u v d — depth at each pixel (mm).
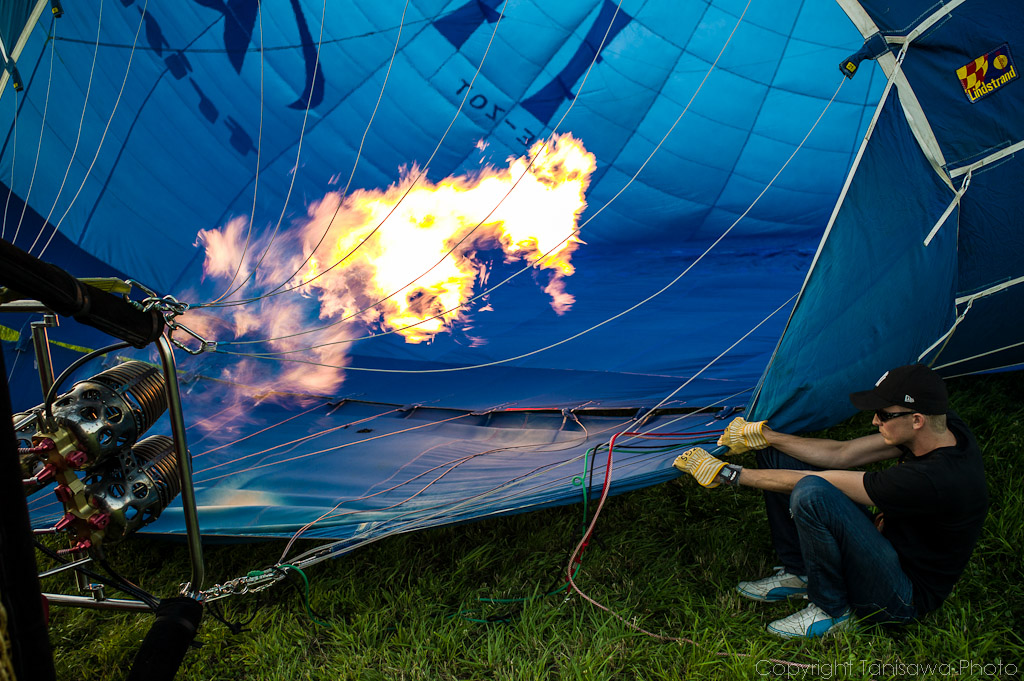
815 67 6270
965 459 2045
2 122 5324
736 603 2473
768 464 2553
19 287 1311
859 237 2752
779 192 6828
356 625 2492
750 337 4348
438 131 6555
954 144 2705
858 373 2701
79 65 5457
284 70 6016
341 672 2305
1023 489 2818
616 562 2729
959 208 2768
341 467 3318
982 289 2896
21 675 1061
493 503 2688
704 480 2432
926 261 2781
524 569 2730
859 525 2105
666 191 6910
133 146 5730
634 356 4266
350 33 6043
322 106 6215
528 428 3588
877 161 2771
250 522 2879
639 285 5574
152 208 5730
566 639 2357
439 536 2943
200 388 4344
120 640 2480
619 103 6660
